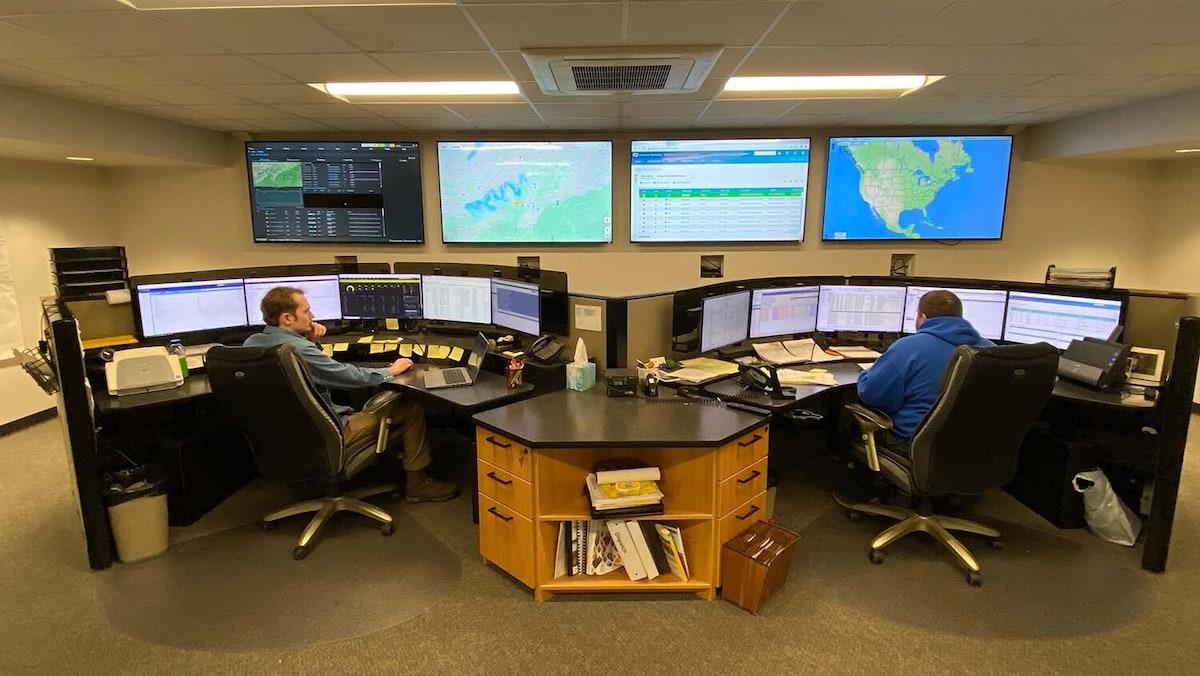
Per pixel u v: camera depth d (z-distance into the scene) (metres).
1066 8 2.19
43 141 3.41
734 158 4.80
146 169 4.97
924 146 4.74
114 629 2.08
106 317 2.88
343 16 2.22
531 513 2.16
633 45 2.62
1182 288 4.62
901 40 2.56
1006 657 1.93
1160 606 2.18
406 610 2.17
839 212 4.86
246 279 3.24
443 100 3.66
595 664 1.91
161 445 2.76
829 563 2.47
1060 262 4.94
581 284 5.06
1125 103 3.82
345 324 3.56
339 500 2.74
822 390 2.61
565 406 2.41
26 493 3.15
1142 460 2.71
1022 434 2.23
